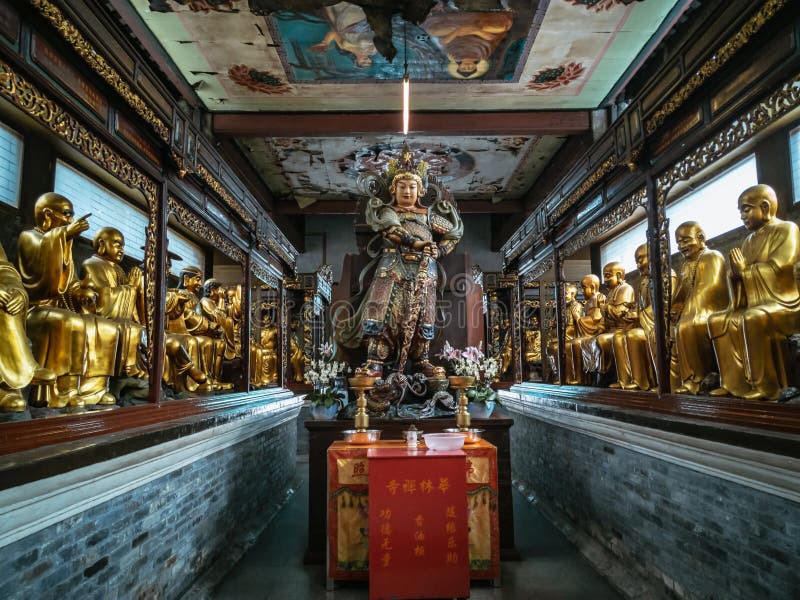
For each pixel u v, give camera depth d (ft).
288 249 24.57
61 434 7.45
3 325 7.20
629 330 13.35
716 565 8.21
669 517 9.62
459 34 14.76
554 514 16.08
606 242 19.21
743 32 7.95
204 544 11.74
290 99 18.57
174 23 14.23
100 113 8.96
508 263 24.84
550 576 11.80
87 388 9.03
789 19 7.23
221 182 14.83
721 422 8.29
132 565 8.50
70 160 10.53
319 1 13.28
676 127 10.36
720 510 8.11
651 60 16.52
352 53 15.70
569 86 17.74
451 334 17.26
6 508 5.47
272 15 13.89
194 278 15.67
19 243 8.75
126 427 9.08
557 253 18.49
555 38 14.92
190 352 14.33
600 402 13.76
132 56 9.68
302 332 30.63
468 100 18.75
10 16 6.81
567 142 22.49
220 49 15.51
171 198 12.17
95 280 10.00
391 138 22.59
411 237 14.83
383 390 14.14
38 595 6.24
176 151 11.54
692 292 10.26
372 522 10.19
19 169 9.23
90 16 8.27
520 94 18.31
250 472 15.71
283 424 20.94
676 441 8.84
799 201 9.18
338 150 23.97
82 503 6.95
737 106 8.44
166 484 9.83
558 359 18.26
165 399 11.64
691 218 13.19
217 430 11.94
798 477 6.27
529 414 19.27
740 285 8.99
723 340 8.99
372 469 10.30
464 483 10.33
